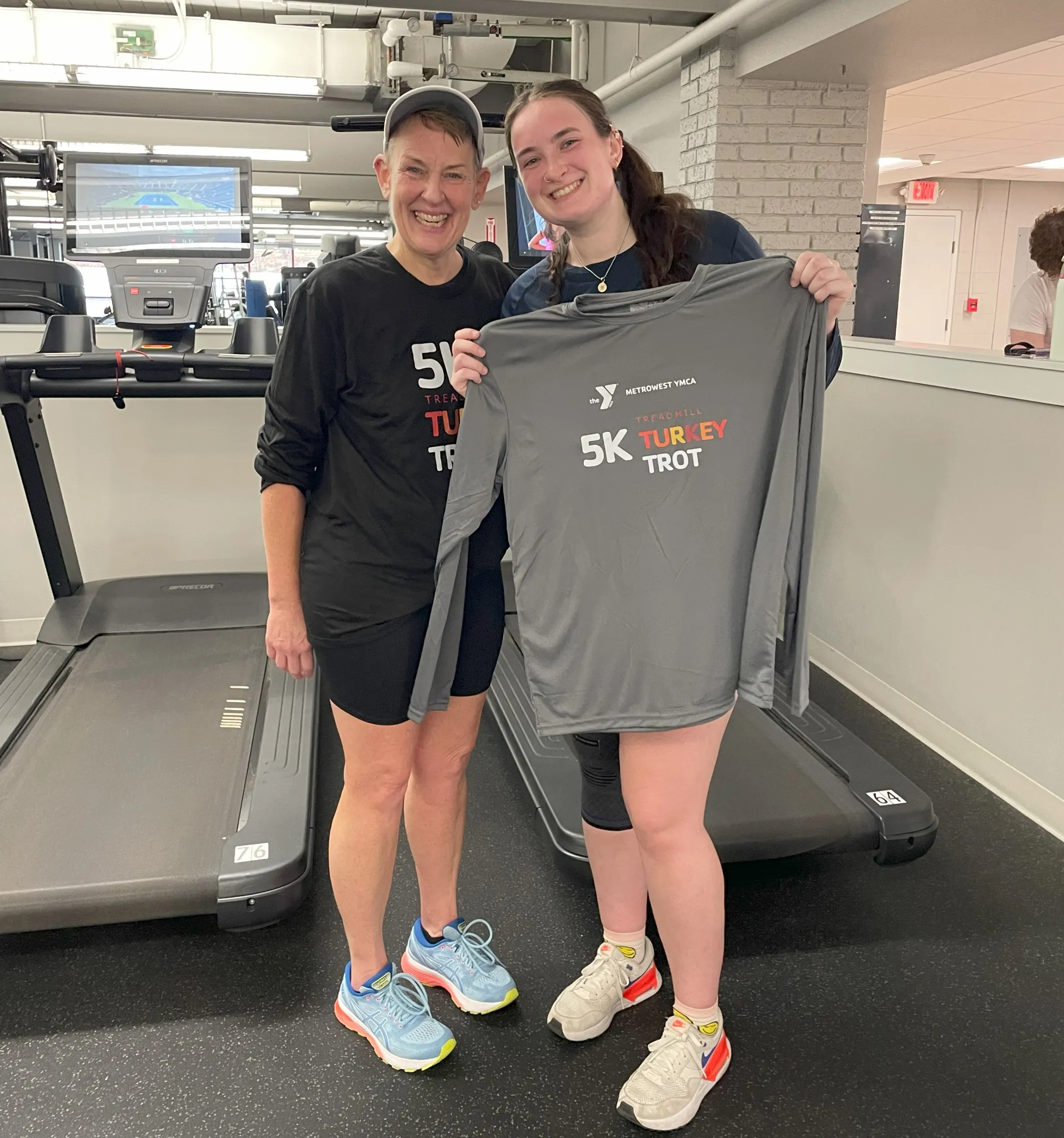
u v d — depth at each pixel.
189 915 2.01
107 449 3.60
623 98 6.70
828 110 5.04
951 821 2.49
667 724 1.39
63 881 1.89
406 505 1.46
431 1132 1.53
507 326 1.32
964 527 2.70
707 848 1.50
